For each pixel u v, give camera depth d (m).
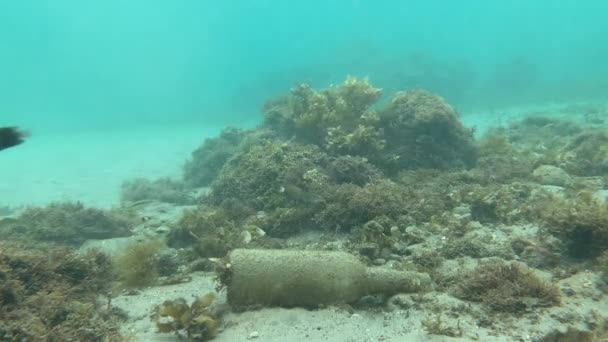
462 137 12.10
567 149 13.41
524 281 5.03
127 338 4.64
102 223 10.16
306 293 5.19
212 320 4.66
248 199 9.95
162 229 9.49
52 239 9.54
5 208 13.71
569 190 9.16
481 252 6.41
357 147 11.07
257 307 5.21
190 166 18.12
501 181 10.26
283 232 8.31
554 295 4.88
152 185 16.08
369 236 7.02
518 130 19.44
